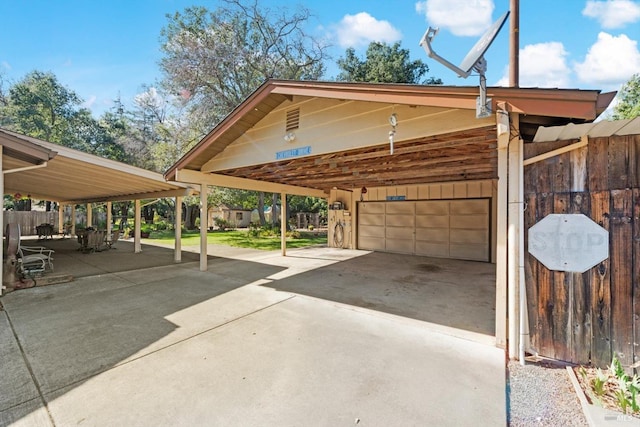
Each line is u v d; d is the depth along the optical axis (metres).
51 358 2.71
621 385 2.08
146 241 14.19
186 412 1.97
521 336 2.66
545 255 2.66
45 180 8.66
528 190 2.73
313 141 4.40
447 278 6.15
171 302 4.46
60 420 1.88
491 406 2.02
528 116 2.70
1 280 4.78
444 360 2.68
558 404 2.04
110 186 9.07
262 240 14.98
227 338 3.16
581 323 2.52
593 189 2.47
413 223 9.71
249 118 5.10
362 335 3.24
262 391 2.21
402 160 5.22
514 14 4.25
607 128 2.24
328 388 2.24
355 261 8.38
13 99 20.12
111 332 3.31
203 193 6.82
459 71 2.34
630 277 2.33
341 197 11.45
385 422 1.88
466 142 3.69
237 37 14.41
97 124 22.41
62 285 5.51
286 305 4.31
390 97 3.16
